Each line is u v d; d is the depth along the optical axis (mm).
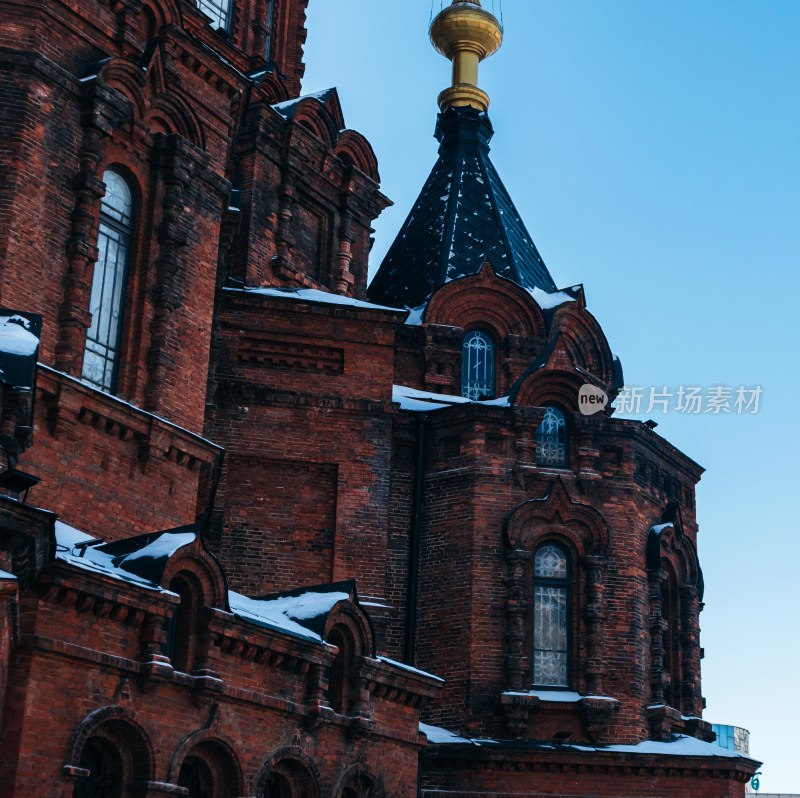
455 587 38312
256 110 42031
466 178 47938
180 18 31406
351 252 44500
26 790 21203
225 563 36656
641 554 40156
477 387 43656
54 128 27812
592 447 40219
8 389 22594
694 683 41031
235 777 25109
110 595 22797
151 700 23625
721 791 37906
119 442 27609
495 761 36406
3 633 19391
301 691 26922
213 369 36219
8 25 27766
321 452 37812
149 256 29547
